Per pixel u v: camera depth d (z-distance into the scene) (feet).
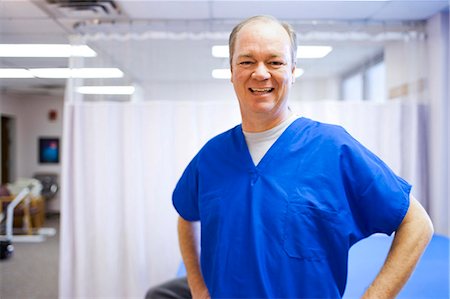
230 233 2.90
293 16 7.93
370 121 8.39
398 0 7.25
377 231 2.89
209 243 3.10
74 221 7.94
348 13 7.82
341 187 2.82
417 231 2.67
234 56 2.95
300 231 2.73
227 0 7.04
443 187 8.20
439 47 8.04
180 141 8.14
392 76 8.85
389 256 2.71
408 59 8.51
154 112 8.09
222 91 8.19
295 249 2.73
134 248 7.97
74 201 7.92
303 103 8.27
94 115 7.95
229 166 3.19
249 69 2.85
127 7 7.42
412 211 2.78
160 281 8.13
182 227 3.88
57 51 10.51
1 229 16.20
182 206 3.75
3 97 20.49
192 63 8.16
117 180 8.11
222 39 8.05
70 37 7.97
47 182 21.16
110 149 8.02
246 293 2.76
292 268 2.73
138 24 8.11
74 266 7.99
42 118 21.75
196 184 3.53
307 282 2.71
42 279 10.59
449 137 8.13
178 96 8.20
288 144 3.03
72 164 7.95
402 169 8.56
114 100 8.05
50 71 13.39
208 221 3.10
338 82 9.02
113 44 8.05
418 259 2.63
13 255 13.05
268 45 2.78
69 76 7.93
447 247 6.79
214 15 7.86
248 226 2.85
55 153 21.72
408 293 4.94
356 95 9.07
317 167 2.86
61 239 7.93
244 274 2.79
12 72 13.66
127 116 8.03
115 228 8.08
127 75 8.09
